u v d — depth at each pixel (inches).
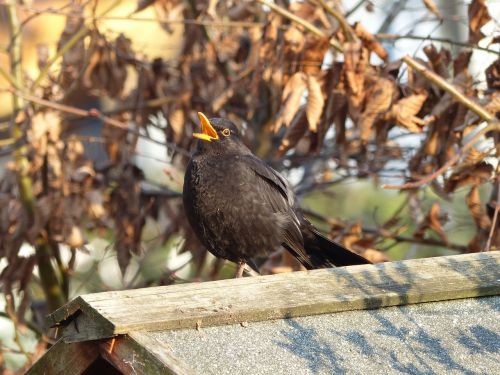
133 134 432.8
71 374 234.2
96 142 461.4
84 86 426.6
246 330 226.1
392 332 231.8
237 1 454.3
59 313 226.5
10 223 412.2
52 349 236.2
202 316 223.8
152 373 209.0
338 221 443.2
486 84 382.9
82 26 423.5
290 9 376.2
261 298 236.8
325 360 218.2
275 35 372.5
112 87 426.6
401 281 251.9
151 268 512.4
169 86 433.7
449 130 363.9
